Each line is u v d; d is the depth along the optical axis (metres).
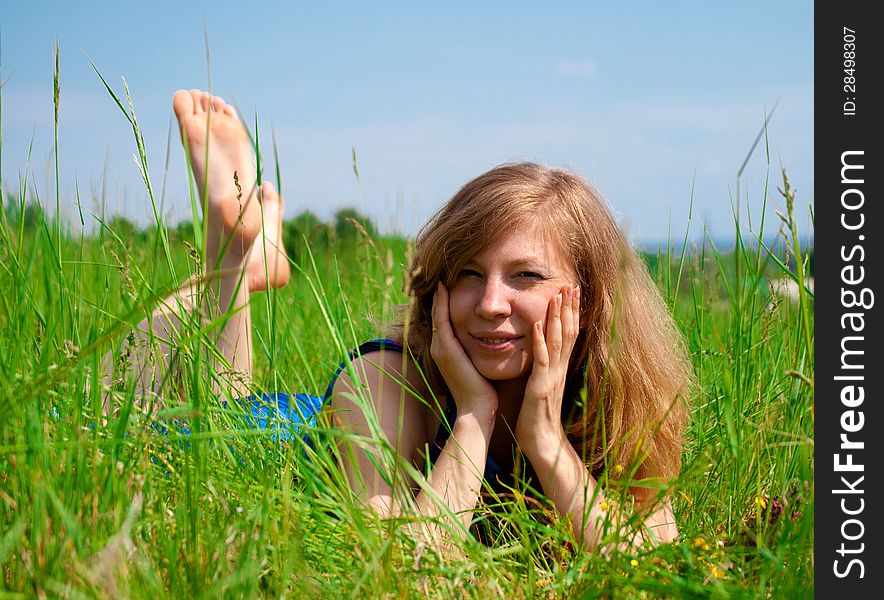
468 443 2.43
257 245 3.21
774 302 2.88
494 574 1.90
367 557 1.86
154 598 1.55
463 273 2.50
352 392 2.57
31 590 1.54
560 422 2.54
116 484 1.78
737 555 2.01
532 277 2.45
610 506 2.05
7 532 1.69
